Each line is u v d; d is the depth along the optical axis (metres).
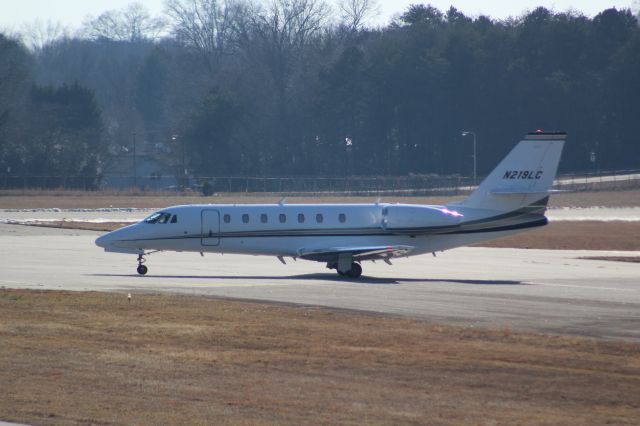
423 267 167.62
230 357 75.12
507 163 150.88
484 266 171.25
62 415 55.78
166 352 76.44
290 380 67.38
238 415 57.06
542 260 187.25
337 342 82.75
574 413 60.66
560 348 82.81
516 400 63.59
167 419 55.66
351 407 59.91
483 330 91.25
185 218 143.38
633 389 68.00
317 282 134.62
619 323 98.88
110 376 67.00
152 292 116.44
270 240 145.12
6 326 87.12
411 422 56.66
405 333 88.19
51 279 131.38
